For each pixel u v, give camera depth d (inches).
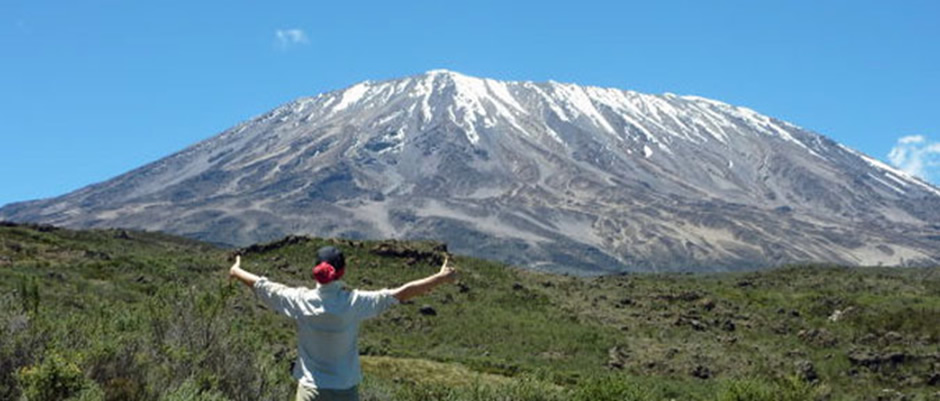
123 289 2220.7
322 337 256.4
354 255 3774.6
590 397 908.0
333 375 256.2
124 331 471.5
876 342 3014.3
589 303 3587.6
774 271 5241.1
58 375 394.3
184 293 475.2
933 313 3245.6
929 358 2659.9
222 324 466.9
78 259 3112.7
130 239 4753.9
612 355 2738.7
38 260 2918.3
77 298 1596.9
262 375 467.5
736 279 5216.5
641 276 5378.9
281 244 3833.7
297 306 257.6
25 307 480.1
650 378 2449.6
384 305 257.4
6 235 3462.1
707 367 2650.1
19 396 405.7
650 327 3238.2
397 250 3814.0
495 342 2829.7
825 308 3580.2
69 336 466.6
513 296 3476.9
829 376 2628.0
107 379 428.5
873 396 2367.1
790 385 1289.4
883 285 4562.0
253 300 2314.2
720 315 3462.1
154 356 443.5
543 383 783.7
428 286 257.9
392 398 717.9
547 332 2950.3
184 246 5078.7
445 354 2573.8
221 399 414.3
